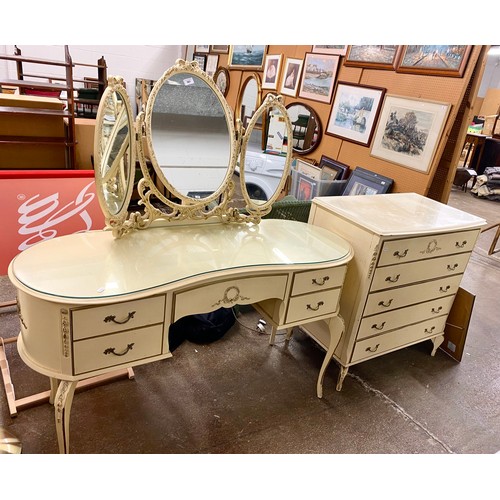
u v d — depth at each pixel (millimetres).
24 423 1778
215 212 1951
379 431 1983
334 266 1834
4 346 2127
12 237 2037
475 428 2068
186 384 2125
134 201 3303
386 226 1950
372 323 2119
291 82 3982
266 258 1751
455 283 2406
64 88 3270
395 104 2896
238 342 2510
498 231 4223
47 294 1265
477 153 7809
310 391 2191
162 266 1552
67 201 2121
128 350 1454
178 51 6348
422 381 2377
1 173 1962
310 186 3225
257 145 2039
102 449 1710
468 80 2457
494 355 2684
